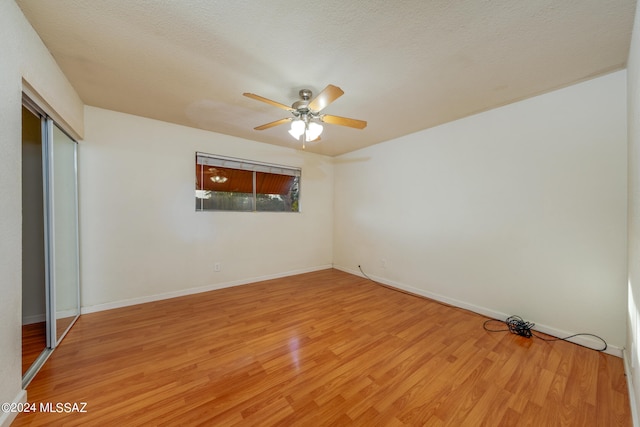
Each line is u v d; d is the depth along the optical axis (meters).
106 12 1.36
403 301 3.04
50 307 1.91
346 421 1.30
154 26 1.47
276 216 4.03
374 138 3.61
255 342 2.06
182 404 1.40
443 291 3.03
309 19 1.40
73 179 2.45
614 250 1.92
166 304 2.88
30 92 1.53
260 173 3.86
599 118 1.97
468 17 1.37
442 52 1.68
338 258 4.66
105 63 1.83
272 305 2.88
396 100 2.39
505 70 1.89
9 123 1.23
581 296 2.06
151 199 2.95
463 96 2.31
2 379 1.19
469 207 2.78
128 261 2.82
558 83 2.07
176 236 3.13
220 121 3.00
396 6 1.30
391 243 3.68
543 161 2.26
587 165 2.03
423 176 3.25
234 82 2.10
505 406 1.41
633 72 1.46
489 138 2.61
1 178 1.18
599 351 1.96
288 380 1.60
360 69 1.89
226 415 1.33
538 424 1.29
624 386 1.56
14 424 1.24
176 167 3.12
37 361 1.75
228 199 3.57
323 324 2.40
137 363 1.76
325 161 4.67
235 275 3.62
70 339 2.07
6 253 1.21
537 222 2.29
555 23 1.41
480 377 1.65
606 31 1.47
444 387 1.55
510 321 2.42
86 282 2.59
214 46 1.65
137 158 2.86
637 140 1.34
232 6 1.32
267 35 1.54
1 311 1.18
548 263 2.24
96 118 2.62
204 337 2.13
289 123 2.99
